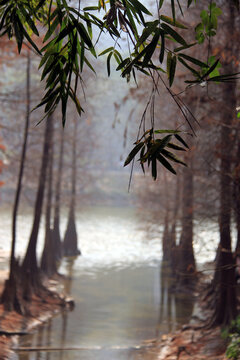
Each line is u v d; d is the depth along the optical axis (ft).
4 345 59.26
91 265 128.98
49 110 10.53
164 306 85.97
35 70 89.66
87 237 183.62
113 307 84.94
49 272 105.70
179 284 95.76
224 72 51.31
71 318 76.54
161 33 9.72
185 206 79.10
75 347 60.39
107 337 66.44
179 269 95.76
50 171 111.96
